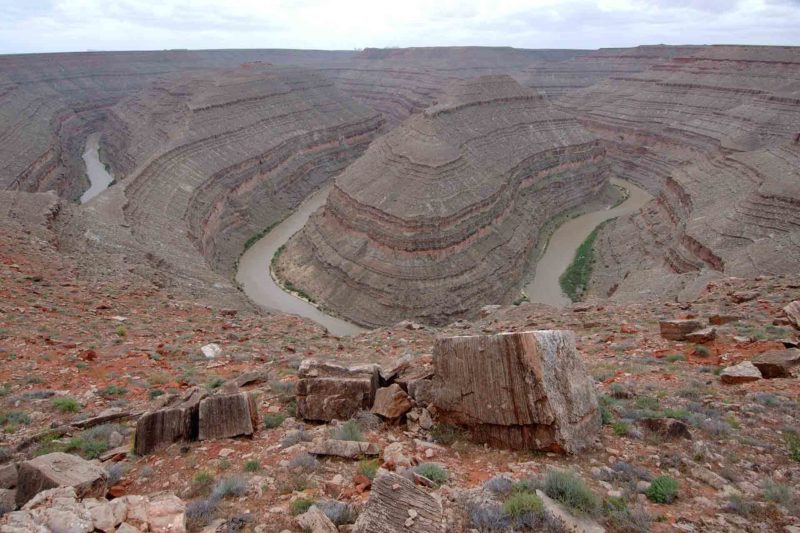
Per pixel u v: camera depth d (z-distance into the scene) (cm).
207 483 1103
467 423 1259
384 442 1260
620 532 902
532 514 895
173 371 1919
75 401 1603
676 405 1398
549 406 1156
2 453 1296
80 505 852
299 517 913
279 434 1336
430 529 858
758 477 1073
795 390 1437
